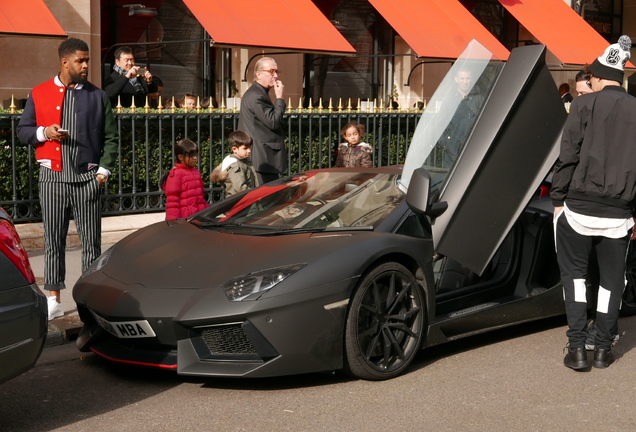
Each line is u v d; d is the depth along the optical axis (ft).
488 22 54.54
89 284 15.80
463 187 15.79
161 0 40.75
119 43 37.52
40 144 18.74
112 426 12.80
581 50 45.73
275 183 18.88
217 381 14.93
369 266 14.76
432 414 13.25
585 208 15.28
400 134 35.96
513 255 17.93
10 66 33.35
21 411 13.56
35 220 27.09
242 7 33.76
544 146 16.42
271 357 13.83
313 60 47.14
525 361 16.17
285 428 12.66
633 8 66.85
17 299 11.75
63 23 34.88
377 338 14.87
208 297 13.98
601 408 13.57
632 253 19.36
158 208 29.76
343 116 33.73
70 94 18.84
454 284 16.99
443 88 16.60
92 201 19.16
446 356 16.51
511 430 12.59
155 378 15.16
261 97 24.35
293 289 13.88
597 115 15.05
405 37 37.88
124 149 29.12
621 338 17.98
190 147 21.29
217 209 18.21
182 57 41.75
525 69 15.69
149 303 14.29
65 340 17.74
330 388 14.49
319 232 15.81
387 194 16.89
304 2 36.35
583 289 15.62
